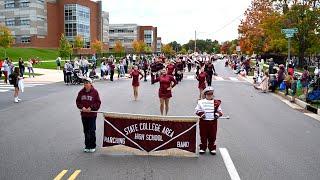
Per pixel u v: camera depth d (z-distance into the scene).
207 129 9.38
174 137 9.26
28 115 15.19
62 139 10.99
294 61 50.38
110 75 33.50
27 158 9.03
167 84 14.90
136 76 19.88
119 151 9.46
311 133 12.19
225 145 10.41
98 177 7.64
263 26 47.72
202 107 9.33
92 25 110.31
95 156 9.20
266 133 12.07
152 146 9.33
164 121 9.24
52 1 98.88
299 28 43.81
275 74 27.52
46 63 58.59
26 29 93.31
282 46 45.38
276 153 9.66
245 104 19.08
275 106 18.55
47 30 97.69
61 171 8.03
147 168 8.27
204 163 8.69
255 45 53.53
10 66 29.41
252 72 44.59
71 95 22.20
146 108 16.98
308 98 18.36
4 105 18.03
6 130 12.26
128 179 7.53
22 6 93.19
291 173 8.07
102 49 109.38
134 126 9.35
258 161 8.92
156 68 29.94
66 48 68.69
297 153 9.70
